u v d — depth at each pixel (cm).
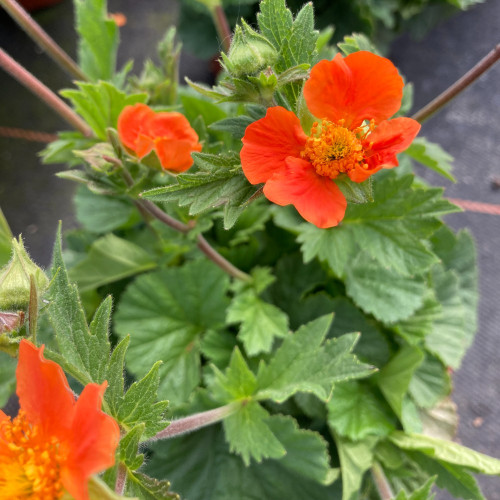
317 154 10
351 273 19
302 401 18
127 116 14
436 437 19
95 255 19
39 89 17
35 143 33
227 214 11
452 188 31
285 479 18
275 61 11
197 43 33
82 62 20
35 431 9
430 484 13
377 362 19
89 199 21
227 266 18
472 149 32
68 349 10
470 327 22
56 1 38
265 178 11
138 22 37
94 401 8
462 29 35
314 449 17
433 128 32
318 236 17
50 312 10
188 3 31
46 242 31
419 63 34
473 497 17
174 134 14
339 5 30
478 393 27
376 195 16
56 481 9
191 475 18
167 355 19
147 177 14
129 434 9
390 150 10
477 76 16
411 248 16
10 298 10
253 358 19
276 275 20
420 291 19
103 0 19
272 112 10
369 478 19
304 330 15
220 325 19
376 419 18
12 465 9
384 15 29
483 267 29
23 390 9
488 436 27
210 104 18
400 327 19
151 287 19
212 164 11
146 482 10
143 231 21
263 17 11
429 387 19
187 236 16
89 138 18
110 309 11
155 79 19
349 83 10
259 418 15
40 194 32
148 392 10
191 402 18
